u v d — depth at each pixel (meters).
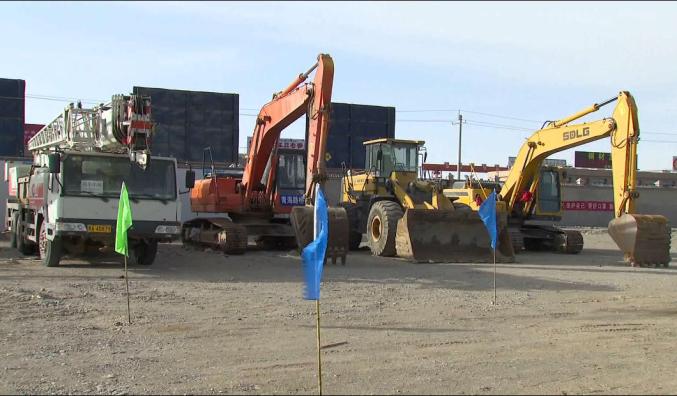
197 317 9.45
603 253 24.89
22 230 18.19
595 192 50.03
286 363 7.01
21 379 6.25
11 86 32.06
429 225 18.64
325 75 16.05
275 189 21.12
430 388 6.19
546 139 22.75
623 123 19.14
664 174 71.06
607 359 7.53
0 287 11.79
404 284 13.53
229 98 36.72
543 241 25.19
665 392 6.25
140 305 10.34
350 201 23.80
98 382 6.19
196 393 5.90
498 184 26.92
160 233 14.66
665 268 18.50
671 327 9.52
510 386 6.33
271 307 10.41
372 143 22.77
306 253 5.92
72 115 15.89
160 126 35.34
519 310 10.67
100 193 14.26
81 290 11.66
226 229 19.36
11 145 32.16
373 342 8.09
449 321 9.59
